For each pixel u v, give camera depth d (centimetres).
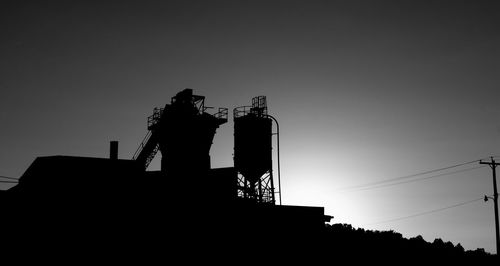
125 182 3083
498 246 4156
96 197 2939
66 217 2812
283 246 3278
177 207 3089
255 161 4028
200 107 4184
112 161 3231
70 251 2734
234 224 3192
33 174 3131
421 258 5062
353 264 3841
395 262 4506
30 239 2692
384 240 5378
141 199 3030
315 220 3441
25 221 2722
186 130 3972
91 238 2808
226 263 3069
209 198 3247
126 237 2884
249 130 4088
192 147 3966
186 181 3312
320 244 3434
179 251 2975
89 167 3098
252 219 3253
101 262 2772
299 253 3316
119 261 2812
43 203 2814
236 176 3831
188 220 3080
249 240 3191
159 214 3020
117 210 2939
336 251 3694
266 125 4125
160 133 4072
